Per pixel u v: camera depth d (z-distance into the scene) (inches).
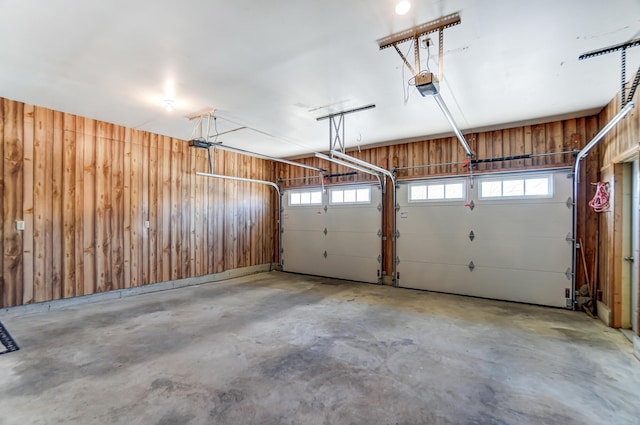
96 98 150.9
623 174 144.3
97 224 187.9
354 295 209.2
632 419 79.3
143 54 109.3
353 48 105.1
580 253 176.4
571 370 104.6
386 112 169.6
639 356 111.5
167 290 221.8
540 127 187.9
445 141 220.2
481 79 129.3
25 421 77.1
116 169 196.9
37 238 164.6
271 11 85.4
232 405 84.3
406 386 94.3
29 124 161.8
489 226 202.5
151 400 86.2
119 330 139.9
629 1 81.4
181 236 233.5
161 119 183.8
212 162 253.3
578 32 95.9
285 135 218.5
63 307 174.1
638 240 119.5
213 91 141.3
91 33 96.2
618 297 144.5
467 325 148.9
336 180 273.9
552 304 182.2
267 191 311.1
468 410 82.8
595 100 153.9
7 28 93.0
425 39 99.6
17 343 124.3
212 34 96.8
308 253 290.4
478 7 84.1
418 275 228.1
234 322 152.3
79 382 95.3
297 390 91.8
